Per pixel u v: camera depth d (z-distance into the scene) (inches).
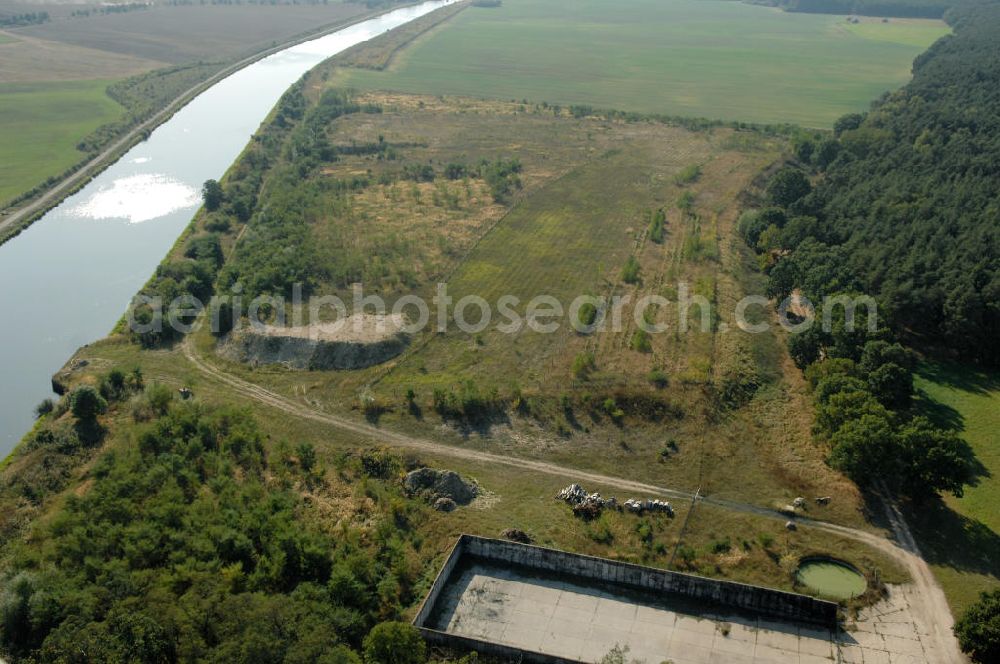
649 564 3090.6
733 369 4298.7
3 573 2898.6
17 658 2632.9
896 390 3890.3
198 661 2466.8
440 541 3196.4
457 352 4596.5
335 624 2679.6
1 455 3991.1
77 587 2812.5
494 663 2618.1
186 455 3592.5
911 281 4783.5
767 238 5812.0
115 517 3154.5
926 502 3415.4
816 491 3489.2
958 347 4653.1
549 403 4094.5
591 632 2785.4
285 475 3553.2
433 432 3937.0
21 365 4803.2
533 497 3481.8
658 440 3848.4
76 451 3715.6
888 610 2874.0
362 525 3270.2
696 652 2699.3
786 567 3068.4
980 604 2714.1
